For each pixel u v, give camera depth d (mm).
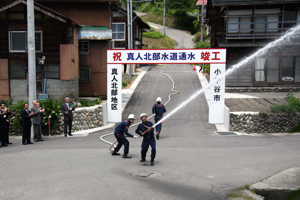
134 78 32500
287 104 17719
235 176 7938
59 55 20141
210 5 30359
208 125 17750
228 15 26500
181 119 19219
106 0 22500
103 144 12742
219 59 17469
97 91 23969
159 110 14117
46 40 20078
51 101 16594
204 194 6715
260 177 7828
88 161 9617
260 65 26469
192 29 70625
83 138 14641
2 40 19953
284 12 25938
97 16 23281
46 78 20250
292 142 13000
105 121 18859
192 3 77312
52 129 16172
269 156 10109
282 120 16484
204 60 17594
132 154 10758
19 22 19828
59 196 6543
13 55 20031
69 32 20156
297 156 10078
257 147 11773
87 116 17719
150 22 76312
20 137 16000
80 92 23938
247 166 8867
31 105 14453
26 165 9133
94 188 7059
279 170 8414
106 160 9766
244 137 14531
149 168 8766
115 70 18578
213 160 9633
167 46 54094
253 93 25547
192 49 17484
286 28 25328
